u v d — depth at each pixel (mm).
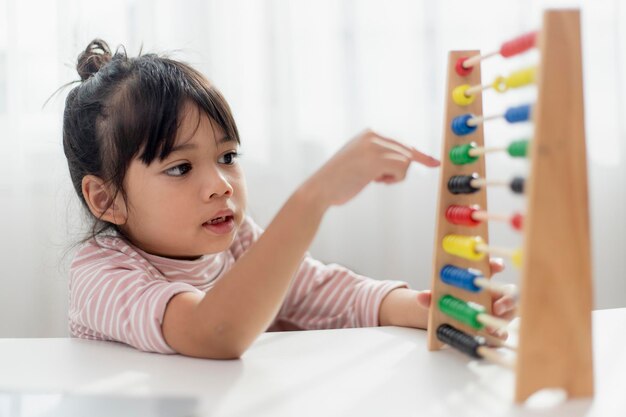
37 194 1588
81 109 1019
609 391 541
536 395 535
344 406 517
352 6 1648
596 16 1727
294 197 703
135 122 929
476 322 645
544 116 507
